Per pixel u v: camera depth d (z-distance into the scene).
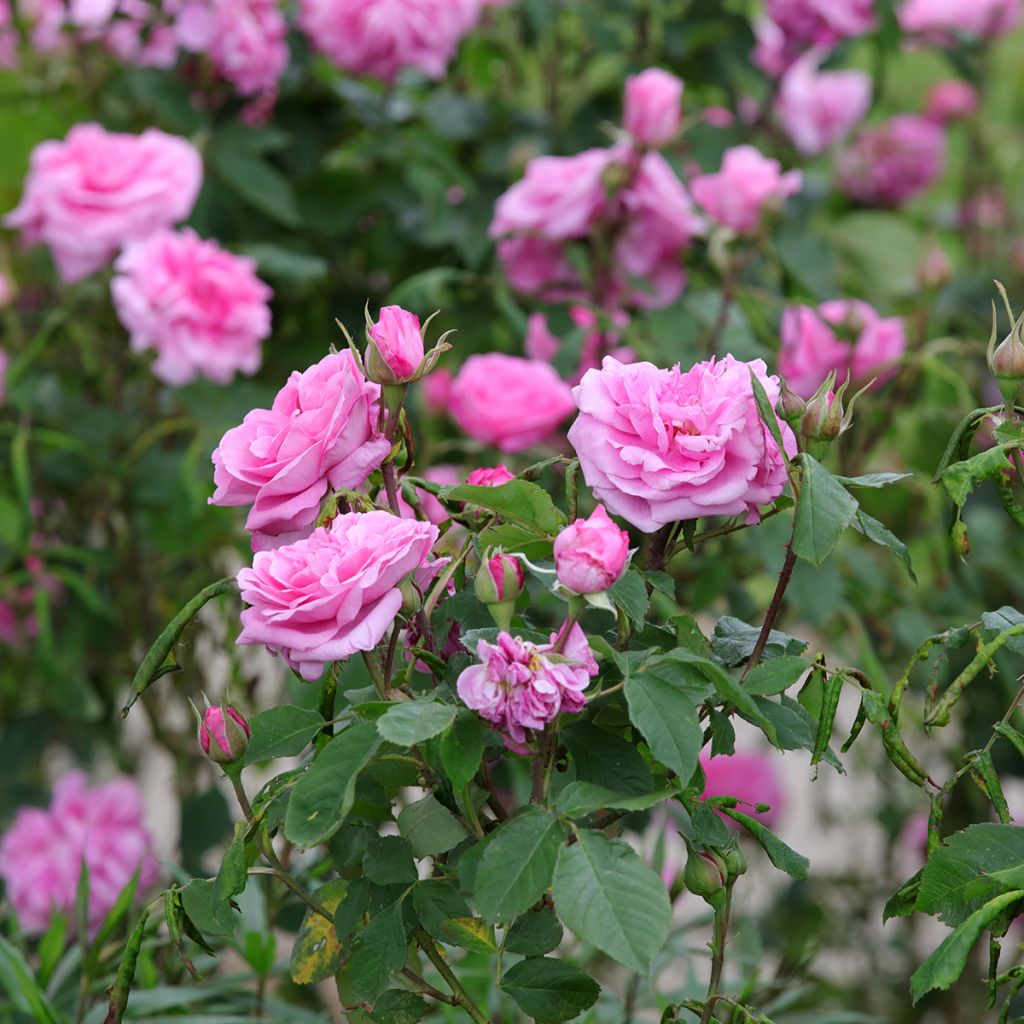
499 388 2.06
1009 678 2.55
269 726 1.42
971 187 3.49
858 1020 1.88
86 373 2.53
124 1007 1.46
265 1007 1.77
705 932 2.30
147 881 2.19
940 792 1.43
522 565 1.42
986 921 1.36
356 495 1.41
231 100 2.50
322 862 1.66
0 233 2.58
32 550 2.29
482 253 2.39
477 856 1.37
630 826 2.13
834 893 3.15
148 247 2.06
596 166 2.06
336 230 2.55
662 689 1.36
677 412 1.39
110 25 2.45
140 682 1.45
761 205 2.11
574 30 2.75
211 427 2.19
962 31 3.16
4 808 2.59
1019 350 1.42
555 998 1.41
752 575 2.27
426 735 1.33
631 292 2.20
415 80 2.74
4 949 1.70
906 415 2.33
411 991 1.46
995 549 2.62
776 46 2.89
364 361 1.42
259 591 1.37
